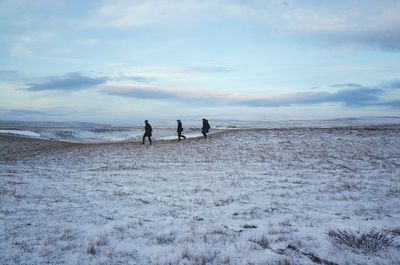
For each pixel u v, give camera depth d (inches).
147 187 565.3
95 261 232.4
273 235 292.7
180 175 709.3
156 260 235.8
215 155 1046.4
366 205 430.6
